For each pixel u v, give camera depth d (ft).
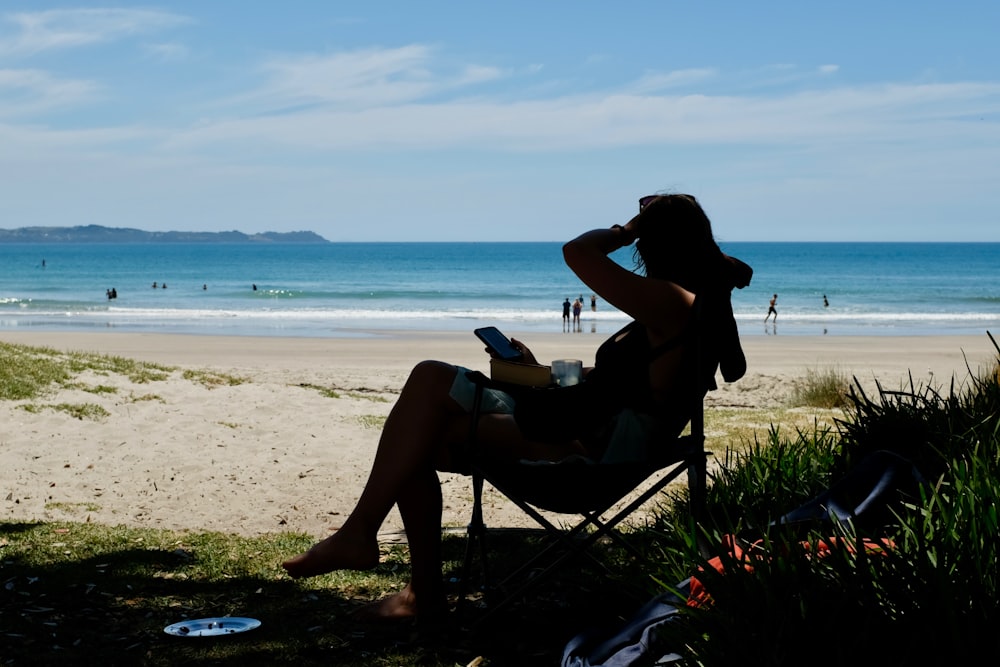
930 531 9.77
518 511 21.04
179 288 255.29
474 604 13.20
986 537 9.15
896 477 11.87
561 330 128.57
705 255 11.02
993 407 15.90
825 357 85.92
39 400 30.60
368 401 37.42
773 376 53.93
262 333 115.14
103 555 15.69
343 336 109.91
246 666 10.80
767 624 8.43
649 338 10.81
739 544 10.01
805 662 8.21
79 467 24.06
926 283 274.77
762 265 408.26
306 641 11.58
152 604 13.09
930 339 109.50
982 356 85.71
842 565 8.81
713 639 8.73
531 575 14.66
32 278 310.45
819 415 35.35
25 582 13.87
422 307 185.37
